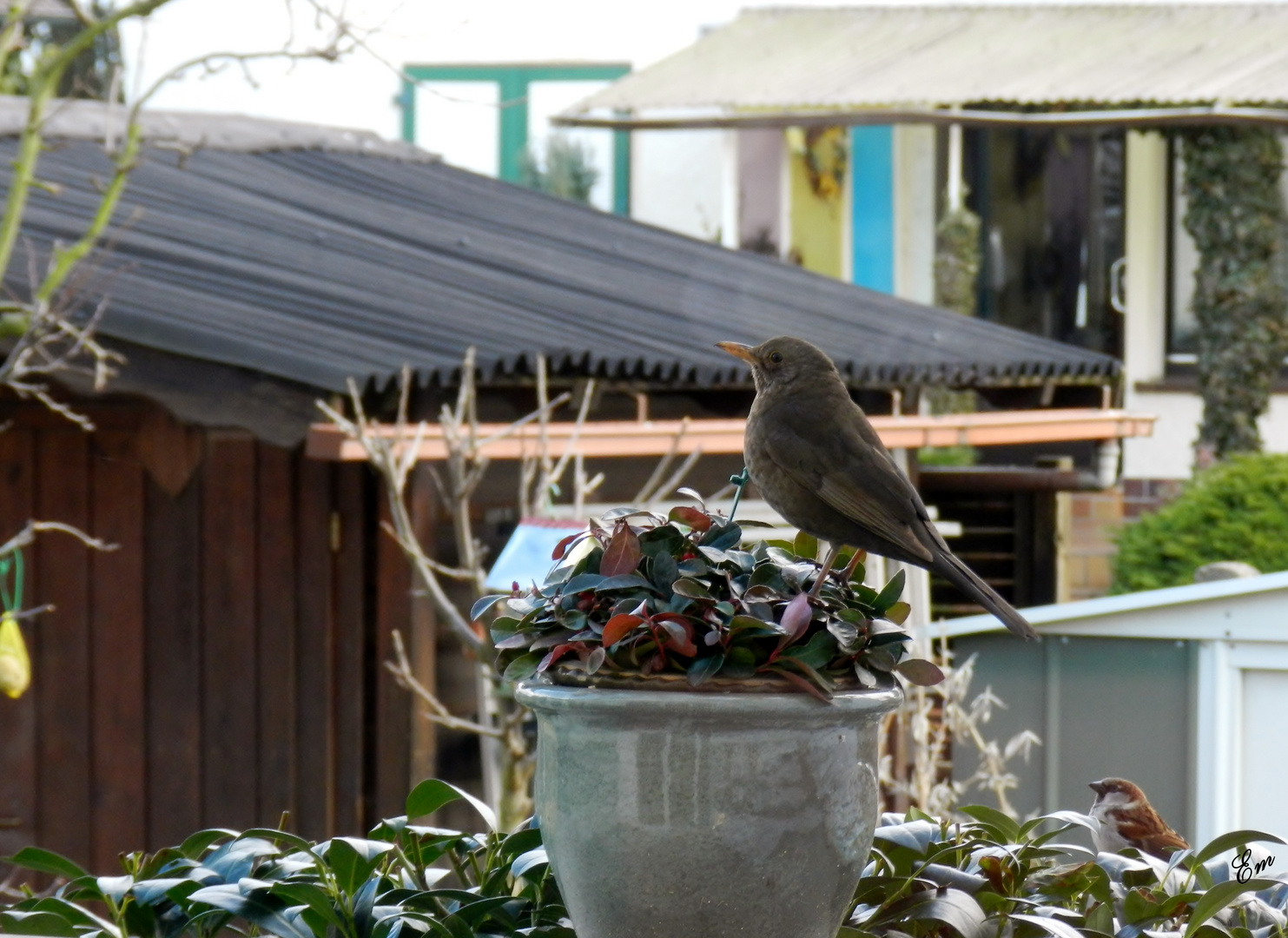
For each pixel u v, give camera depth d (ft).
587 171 90.63
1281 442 72.90
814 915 12.93
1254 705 28.09
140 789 33.81
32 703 34.19
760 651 12.76
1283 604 27.66
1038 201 78.43
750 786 12.49
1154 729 28.91
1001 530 50.55
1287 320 69.46
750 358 18.08
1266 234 68.80
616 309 39.55
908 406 41.60
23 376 32.58
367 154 52.34
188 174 44.19
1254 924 16.10
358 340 31.81
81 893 15.89
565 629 13.25
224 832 17.20
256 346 30.04
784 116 69.56
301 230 41.34
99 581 34.01
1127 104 67.87
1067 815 16.83
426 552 32.45
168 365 30.14
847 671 12.98
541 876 15.74
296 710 33.06
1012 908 15.16
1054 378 45.19
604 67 90.74
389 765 32.68
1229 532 52.24
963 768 31.09
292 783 33.06
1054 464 48.83
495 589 27.37
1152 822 21.76
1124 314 77.00
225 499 33.42
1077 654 29.53
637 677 12.67
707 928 12.67
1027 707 29.94
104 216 31.40
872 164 80.33
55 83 34.27
